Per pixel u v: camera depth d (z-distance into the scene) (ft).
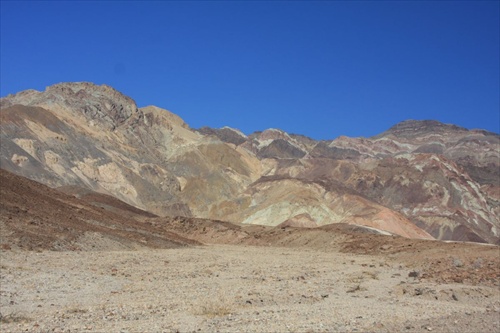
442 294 114.52
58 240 184.55
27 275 119.65
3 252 151.33
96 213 281.33
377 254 261.65
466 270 156.87
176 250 238.27
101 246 203.21
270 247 335.67
